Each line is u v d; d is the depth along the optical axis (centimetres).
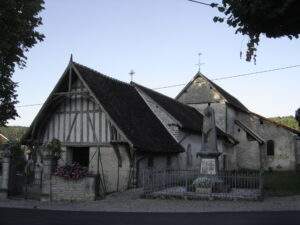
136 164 2288
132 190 2159
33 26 1914
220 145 3719
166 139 2702
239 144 4084
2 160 2033
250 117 4109
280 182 2508
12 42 1791
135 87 3014
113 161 2323
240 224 1109
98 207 1603
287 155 3891
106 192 2192
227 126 3956
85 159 2619
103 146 2356
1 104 2133
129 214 1375
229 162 3928
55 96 2417
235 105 4131
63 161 2436
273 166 3925
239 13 625
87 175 1880
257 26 643
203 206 1556
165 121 2853
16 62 1969
